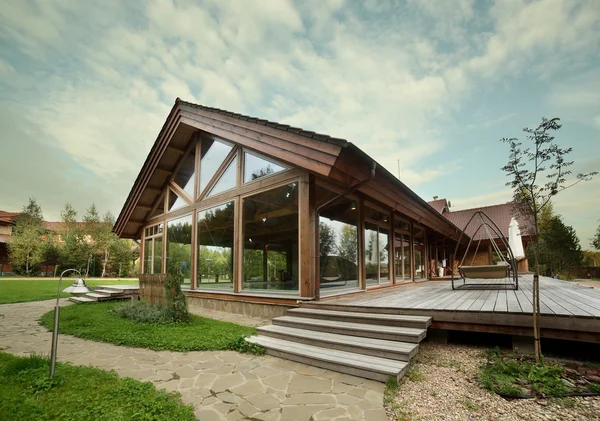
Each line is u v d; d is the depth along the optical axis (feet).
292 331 15.31
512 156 12.59
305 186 20.22
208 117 26.89
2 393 9.37
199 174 31.19
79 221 104.42
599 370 10.57
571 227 96.43
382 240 30.45
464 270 24.21
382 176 20.98
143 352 14.47
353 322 15.24
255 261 23.62
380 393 9.68
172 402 8.82
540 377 9.81
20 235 94.38
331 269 21.85
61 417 8.02
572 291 23.00
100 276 100.89
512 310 12.93
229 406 8.89
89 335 17.43
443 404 8.83
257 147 22.15
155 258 38.29
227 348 14.83
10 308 29.63
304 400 9.25
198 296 29.22
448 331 14.74
